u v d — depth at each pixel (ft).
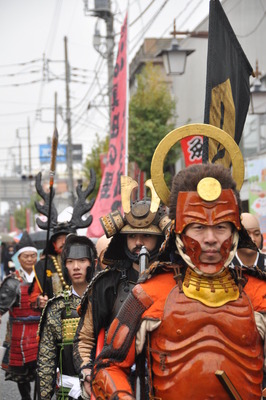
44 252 27.50
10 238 129.70
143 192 20.49
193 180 12.25
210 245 12.01
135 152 89.56
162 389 12.05
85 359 17.60
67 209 29.50
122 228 17.90
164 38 126.62
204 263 12.07
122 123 48.62
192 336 11.96
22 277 32.32
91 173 27.53
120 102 49.34
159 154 12.71
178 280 12.29
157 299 12.30
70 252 21.36
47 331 21.09
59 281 26.86
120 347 12.48
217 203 11.99
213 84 21.94
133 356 12.60
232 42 23.32
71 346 20.81
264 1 60.29
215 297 12.03
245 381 11.91
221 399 11.80
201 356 11.85
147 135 88.33
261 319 12.22
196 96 95.50
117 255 17.98
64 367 20.92
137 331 12.42
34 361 31.14
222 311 11.99
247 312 12.07
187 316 11.99
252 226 24.91
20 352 31.09
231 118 23.08
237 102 23.65
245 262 22.45
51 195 23.40
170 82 108.37
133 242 17.90
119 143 48.75
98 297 17.51
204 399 11.79
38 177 27.81
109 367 12.68
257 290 12.40
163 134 88.89
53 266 27.09
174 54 58.85
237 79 23.66
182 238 12.21
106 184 48.42
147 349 12.37
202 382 11.79
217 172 12.29
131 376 15.65
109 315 17.52
